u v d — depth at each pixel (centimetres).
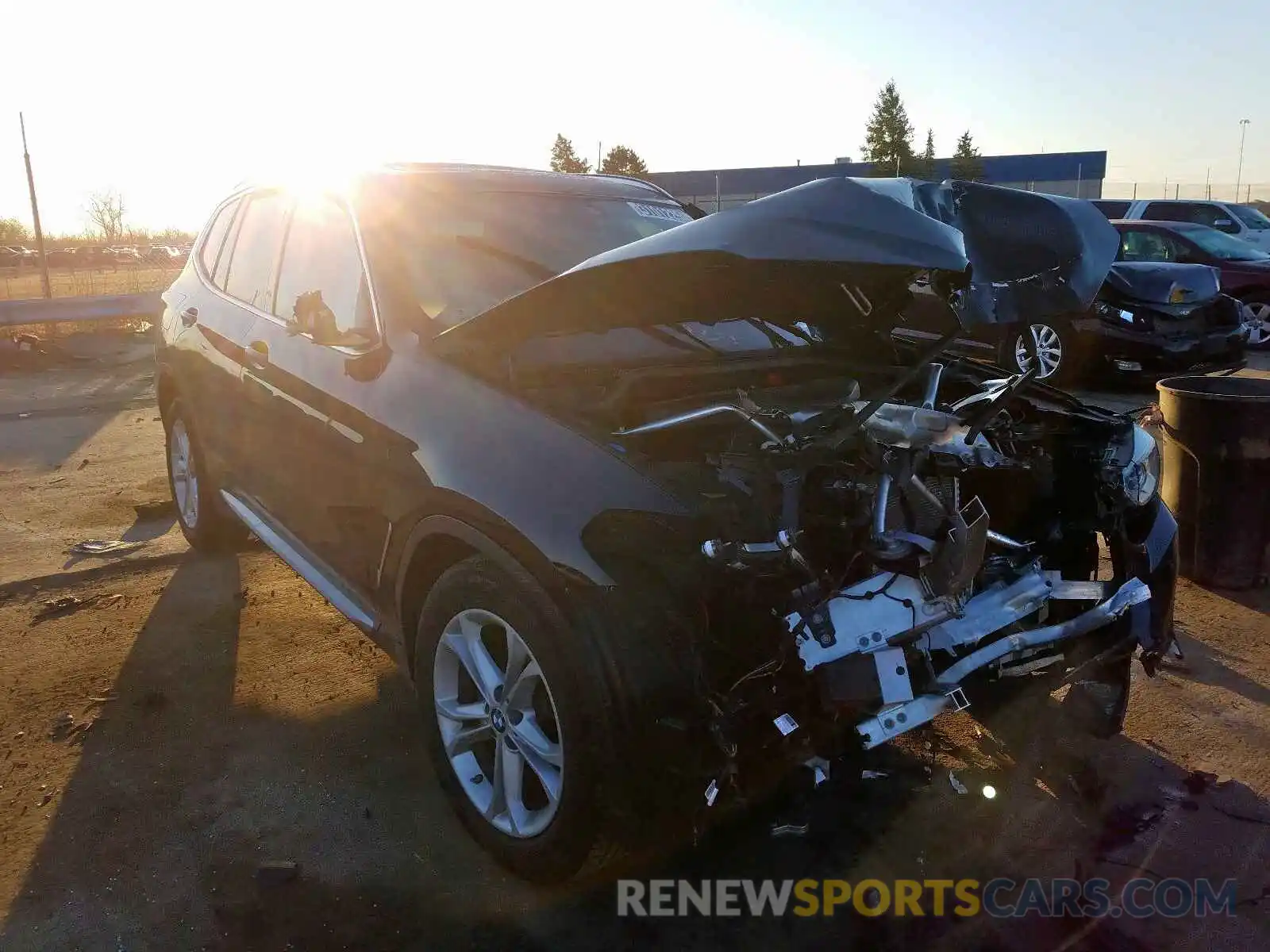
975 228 273
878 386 336
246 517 421
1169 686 370
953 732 336
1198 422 452
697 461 266
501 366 288
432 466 267
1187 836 284
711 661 222
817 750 230
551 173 438
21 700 360
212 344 432
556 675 233
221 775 313
